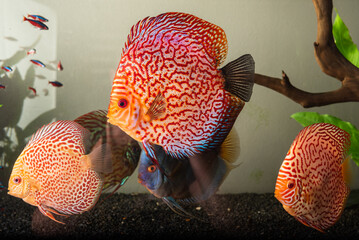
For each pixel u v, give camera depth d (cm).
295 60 107
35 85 106
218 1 101
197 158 63
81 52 106
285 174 60
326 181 61
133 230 71
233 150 62
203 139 51
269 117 111
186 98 50
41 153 64
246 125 111
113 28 105
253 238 69
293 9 105
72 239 68
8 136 103
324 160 60
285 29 105
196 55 50
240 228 73
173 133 50
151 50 50
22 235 69
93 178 65
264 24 103
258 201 94
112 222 74
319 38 80
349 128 77
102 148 65
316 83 109
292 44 106
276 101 111
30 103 105
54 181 64
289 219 77
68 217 75
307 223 62
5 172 101
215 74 51
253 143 111
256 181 111
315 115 80
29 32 105
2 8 104
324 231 63
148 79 49
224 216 79
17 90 105
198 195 67
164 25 50
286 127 112
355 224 72
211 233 71
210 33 51
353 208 79
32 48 105
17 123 105
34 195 64
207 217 78
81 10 105
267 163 112
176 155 51
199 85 50
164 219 76
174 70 50
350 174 62
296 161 60
